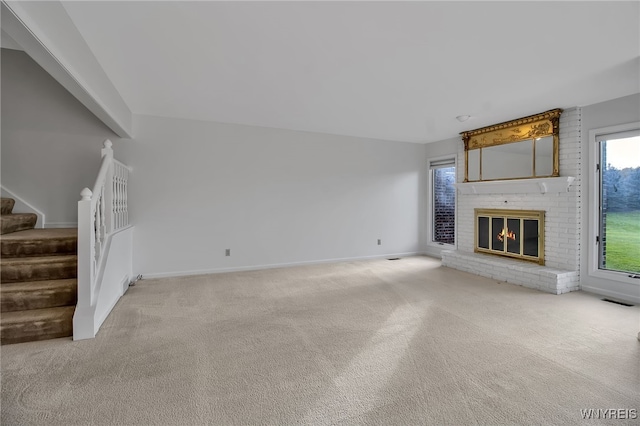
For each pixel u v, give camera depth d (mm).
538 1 1923
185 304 3457
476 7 1990
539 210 4387
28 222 3889
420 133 5645
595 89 3400
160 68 2930
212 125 4852
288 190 5391
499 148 4910
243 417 1675
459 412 1709
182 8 2020
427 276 4738
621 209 3705
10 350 2377
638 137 3562
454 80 3193
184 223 4719
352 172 5902
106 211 3410
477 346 2479
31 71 4047
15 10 1509
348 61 2781
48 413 1688
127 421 1636
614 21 2121
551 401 1799
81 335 2574
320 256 5668
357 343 2539
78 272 2641
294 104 4012
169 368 2154
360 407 1756
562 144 4117
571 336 2652
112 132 4316
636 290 3523
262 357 2312
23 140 4023
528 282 4137
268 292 3918
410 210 6449
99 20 2166
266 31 2291
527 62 2770
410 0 1925
